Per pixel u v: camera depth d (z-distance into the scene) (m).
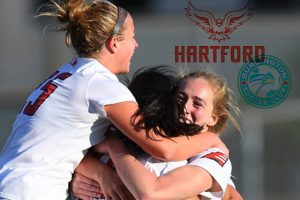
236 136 32.59
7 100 35.28
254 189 33.06
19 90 35.69
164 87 12.93
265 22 33.84
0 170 12.88
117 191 12.60
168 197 12.04
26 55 36.50
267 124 33.03
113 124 12.77
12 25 36.84
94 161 12.97
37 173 12.66
